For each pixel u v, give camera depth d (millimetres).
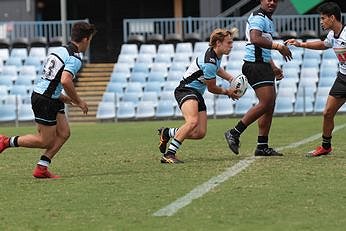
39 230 21844
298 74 89688
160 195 27047
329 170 32531
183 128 36281
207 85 35625
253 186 28531
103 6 120812
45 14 118875
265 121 38062
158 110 84812
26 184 30594
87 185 29828
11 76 93188
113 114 84938
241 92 36250
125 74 92062
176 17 118688
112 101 86062
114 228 21828
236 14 106875
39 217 23625
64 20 86312
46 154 32219
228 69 90562
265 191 27359
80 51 31281
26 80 92750
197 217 23094
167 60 94312
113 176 32438
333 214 23156
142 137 56062
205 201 25672
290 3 102625
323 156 37906
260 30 36531
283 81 88750
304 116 81562
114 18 120812
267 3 36906
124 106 85125
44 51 97375
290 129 58844
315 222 22078
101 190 28484
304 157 37656
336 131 55031
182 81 36438
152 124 74125
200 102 36406
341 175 30984
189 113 35969
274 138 50562
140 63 93875
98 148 47156
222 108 84062
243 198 26047
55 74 30953
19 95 88812
